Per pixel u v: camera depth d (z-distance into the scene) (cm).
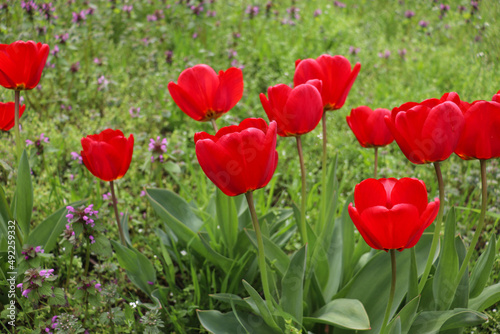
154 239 116
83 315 104
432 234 96
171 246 112
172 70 184
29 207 103
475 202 126
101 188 128
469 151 85
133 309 100
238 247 106
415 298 87
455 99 85
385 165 141
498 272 108
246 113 169
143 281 103
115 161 95
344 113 167
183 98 94
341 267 100
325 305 96
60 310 105
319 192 137
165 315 105
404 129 82
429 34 232
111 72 186
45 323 97
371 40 226
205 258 110
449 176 131
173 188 136
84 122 154
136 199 125
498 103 81
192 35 219
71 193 119
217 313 95
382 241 79
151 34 212
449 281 90
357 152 148
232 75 94
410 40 237
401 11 263
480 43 184
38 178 126
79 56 192
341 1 288
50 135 140
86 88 174
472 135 83
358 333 93
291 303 93
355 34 231
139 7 223
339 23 238
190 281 112
